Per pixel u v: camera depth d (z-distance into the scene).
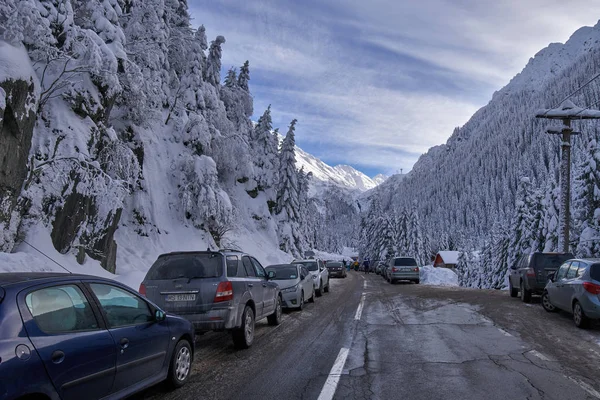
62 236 13.93
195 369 6.79
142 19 24.11
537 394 5.33
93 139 15.95
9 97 11.42
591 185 25.45
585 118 22.92
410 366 6.78
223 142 33.69
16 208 12.16
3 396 3.20
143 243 21.77
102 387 4.27
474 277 74.62
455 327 10.48
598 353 7.61
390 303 16.05
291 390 5.59
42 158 13.56
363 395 5.34
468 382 5.87
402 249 68.94
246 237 37.47
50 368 3.64
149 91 20.69
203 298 7.47
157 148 26.84
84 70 14.66
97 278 4.82
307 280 15.90
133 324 5.04
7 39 12.23
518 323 11.03
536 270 15.25
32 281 3.99
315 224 100.81
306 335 9.63
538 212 37.56
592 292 9.73
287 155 50.72
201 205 25.28
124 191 15.55
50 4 14.29
